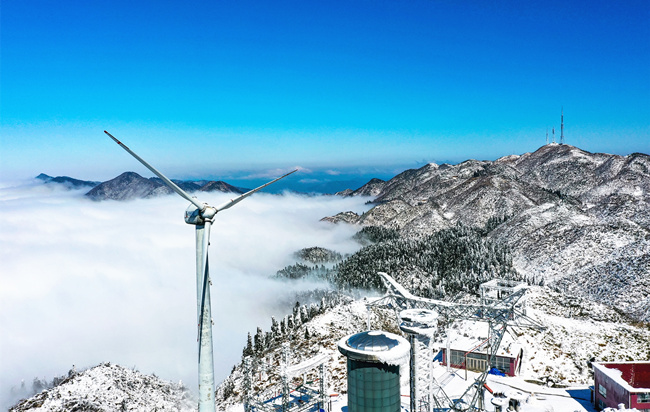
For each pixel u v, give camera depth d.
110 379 139.25
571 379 112.00
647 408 83.69
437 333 134.62
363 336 65.19
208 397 54.41
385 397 62.38
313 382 112.38
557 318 150.62
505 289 130.50
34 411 116.00
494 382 107.88
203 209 53.66
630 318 169.88
